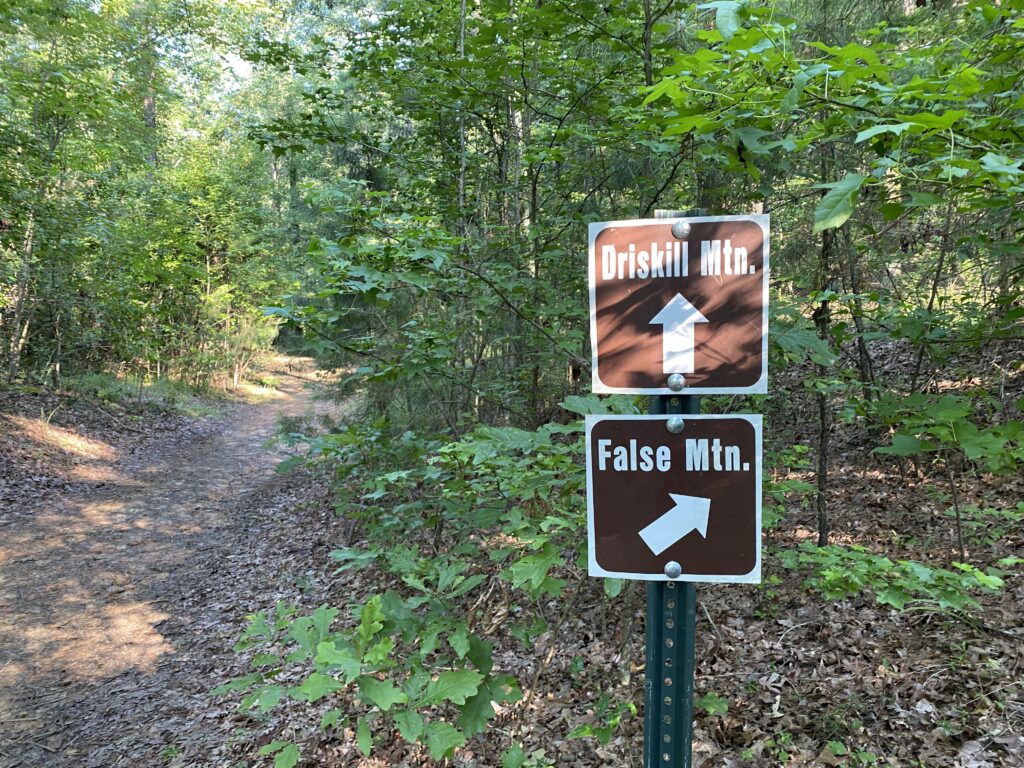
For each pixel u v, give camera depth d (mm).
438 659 2627
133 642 7164
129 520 11141
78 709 5906
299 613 7566
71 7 12258
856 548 2570
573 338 4145
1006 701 3463
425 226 3289
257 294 25188
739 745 3727
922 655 3990
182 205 21672
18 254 13516
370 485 3615
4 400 14312
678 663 1831
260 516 11594
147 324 20766
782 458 3680
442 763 4133
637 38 4668
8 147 12031
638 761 3443
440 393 6328
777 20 2260
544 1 5000
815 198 4777
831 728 3625
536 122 6445
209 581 8867
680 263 1777
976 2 2045
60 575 8766
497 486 3023
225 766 4887
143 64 14656
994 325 2617
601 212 5363
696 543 1784
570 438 3480
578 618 5105
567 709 4234
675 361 1793
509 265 4488
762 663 4348
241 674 6277
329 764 4613
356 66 6520
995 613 4141
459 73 5273
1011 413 5062
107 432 15711
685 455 1780
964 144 1816
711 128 2170
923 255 5422
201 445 17078
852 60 1811
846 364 5312
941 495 4750
